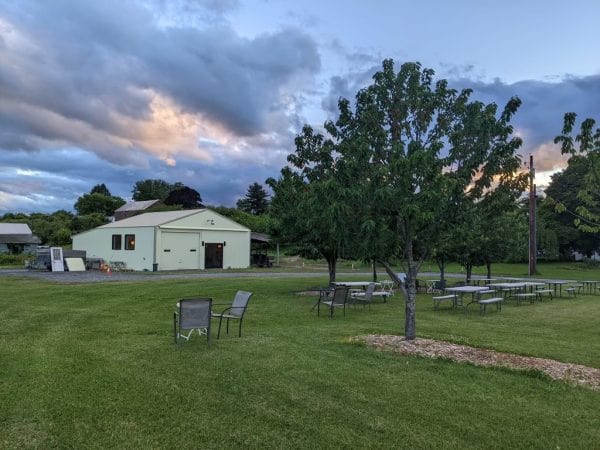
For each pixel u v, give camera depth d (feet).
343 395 17.08
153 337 27.35
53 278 74.13
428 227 25.13
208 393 17.19
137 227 102.78
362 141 23.49
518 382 18.90
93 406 15.81
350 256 26.53
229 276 83.20
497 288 58.65
